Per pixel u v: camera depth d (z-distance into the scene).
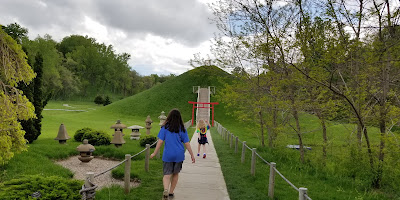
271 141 16.88
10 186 4.55
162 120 33.91
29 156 10.40
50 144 14.46
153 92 62.62
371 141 10.40
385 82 8.70
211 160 11.84
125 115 52.44
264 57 11.17
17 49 8.16
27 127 13.66
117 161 12.69
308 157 12.54
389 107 8.75
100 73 127.31
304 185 8.86
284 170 10.79
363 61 8.46
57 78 82.94
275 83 11.74
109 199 6.12
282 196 7.09
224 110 52.16
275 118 15.13
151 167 9.93
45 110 66.19
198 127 12.72
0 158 7.82
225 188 7.50
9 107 8.02
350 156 9.93
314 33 8.24
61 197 4.48
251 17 10.71
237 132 35.28
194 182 8.00
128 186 6.70
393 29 8.16
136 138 19.64
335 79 10.45
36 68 15.16
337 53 7.95
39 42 79.19
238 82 15.42
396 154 8.59
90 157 11.47
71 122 35.22
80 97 114.00
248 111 17.89
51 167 9.60
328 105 9.70
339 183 9.41
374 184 9.12
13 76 8.22
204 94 57.88
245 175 9.08
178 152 5.57
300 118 15.38
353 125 11.59
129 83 134.25
